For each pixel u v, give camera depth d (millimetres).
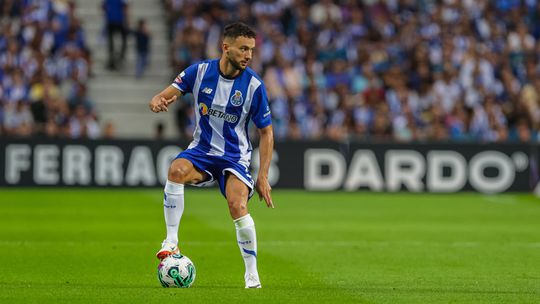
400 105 89062
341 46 97125
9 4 97688
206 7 98625
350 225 55594
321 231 52156
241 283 32906
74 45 94438
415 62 94625
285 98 90125
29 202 67938
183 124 88875
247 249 30719
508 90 94875
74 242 45656
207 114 30906
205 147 31125
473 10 102812
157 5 104000
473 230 53281
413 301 29062
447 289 31750
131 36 100750
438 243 46750
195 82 30828
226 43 30078
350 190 80500
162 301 28016
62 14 95375
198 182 31391
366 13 101062
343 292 30750
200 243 45844
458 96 93000
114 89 96625
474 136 88625
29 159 78000
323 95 89688
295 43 96438
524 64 98500
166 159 79188
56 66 92938
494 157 81000
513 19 103188
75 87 89688
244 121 31094
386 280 34062
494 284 33094
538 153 81250
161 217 58812
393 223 57000
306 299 28922
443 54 97062
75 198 71500
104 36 99812
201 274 35438
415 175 80562
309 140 80062
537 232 52406
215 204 68500
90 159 78500
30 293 29703
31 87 89125
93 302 27875
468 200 74875
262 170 30766
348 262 39375
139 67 96750
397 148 80562
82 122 84188
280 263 38969
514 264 38875
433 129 85312
